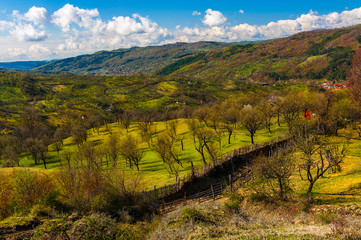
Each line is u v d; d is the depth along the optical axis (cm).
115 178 3344
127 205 2855
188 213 2078
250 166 4944
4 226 1842
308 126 5184
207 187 4272
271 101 9950
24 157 9719
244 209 2430
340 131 6303
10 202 2573
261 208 2391
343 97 7600
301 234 1362
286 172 2416
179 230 1817
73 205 2525
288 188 2692
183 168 5822
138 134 10981
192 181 4347
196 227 1825
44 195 2611
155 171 5981
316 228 1485
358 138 5531
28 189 2714
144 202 3095
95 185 3028
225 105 11350
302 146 2497
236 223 1888
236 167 5109
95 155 6138
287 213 2117
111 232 1969
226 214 2227
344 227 1393
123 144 6938
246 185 3269
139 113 18050
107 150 7338
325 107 6681
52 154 9756
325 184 2812
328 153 2381
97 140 11156
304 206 2117
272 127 8231
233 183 4016
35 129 14612
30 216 2120
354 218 1653
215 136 6788
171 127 9425
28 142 9312
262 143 6069
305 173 3478
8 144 9788
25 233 1800
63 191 2961
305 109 7362
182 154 7162
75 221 2097
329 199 2228
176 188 4038
